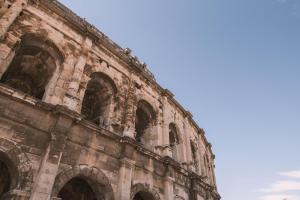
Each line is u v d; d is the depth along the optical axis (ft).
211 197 108.68
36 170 48.14
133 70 93.97
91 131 62.49
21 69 76.33
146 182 71.61
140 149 72.90
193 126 133.28
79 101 65.62
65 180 51.93
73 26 76.79
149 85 102.42
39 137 51.47
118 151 67.21
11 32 58.90
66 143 55.83
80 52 74.23
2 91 48.60
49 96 61.62
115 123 75.00
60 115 55.52
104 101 81.71
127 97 85.35
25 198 43.86
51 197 47.60
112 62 86.17
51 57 69.77
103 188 59.72
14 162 46.11
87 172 56.85
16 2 62.28
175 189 82.94
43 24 68.18
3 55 53.78
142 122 100.27
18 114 50.06
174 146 107.65
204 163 137.08
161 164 81.35
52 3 72.13
